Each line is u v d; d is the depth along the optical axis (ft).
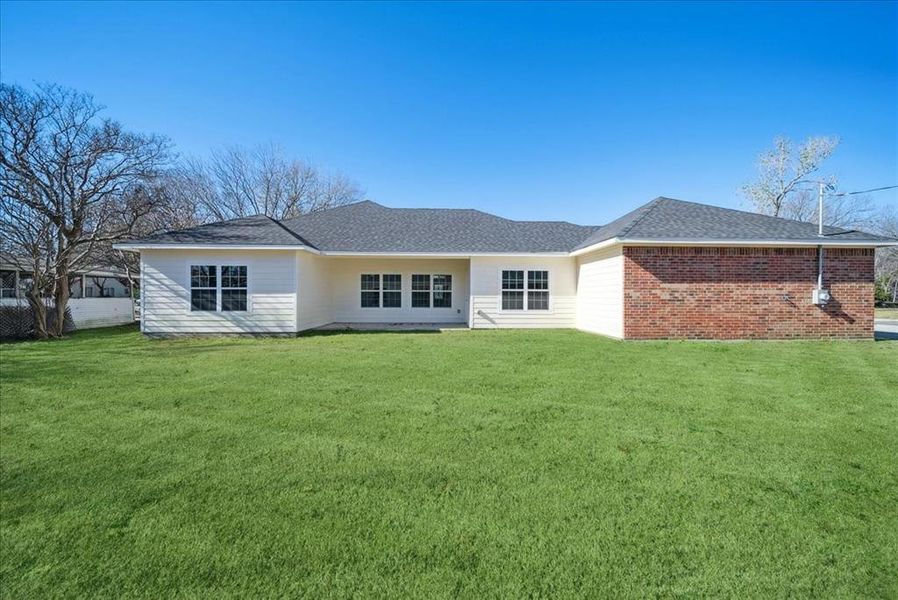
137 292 81.87
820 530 9.02
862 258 40.75
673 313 40.47
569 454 13.16
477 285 53.42
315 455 13.19
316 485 11.20
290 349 35.27
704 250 40.47
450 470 12.09
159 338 43.98
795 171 104.78
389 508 10.03
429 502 10.30
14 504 10.28
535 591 7.26
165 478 11.63
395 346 36.83
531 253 52.37
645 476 11.62
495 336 44.39
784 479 11.41
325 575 7.71
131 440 14.49
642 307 40.34
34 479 11.59
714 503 10.16
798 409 17.87
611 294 43.24
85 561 8.15
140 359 30.48
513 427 15.69
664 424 15.97
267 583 7.51
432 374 24.99
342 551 8.39
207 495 10.68
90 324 65.51
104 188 54.34
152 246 43.70
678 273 40.42
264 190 117.19
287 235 47.32
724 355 31.60
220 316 45.06
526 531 9.05
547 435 14.85
